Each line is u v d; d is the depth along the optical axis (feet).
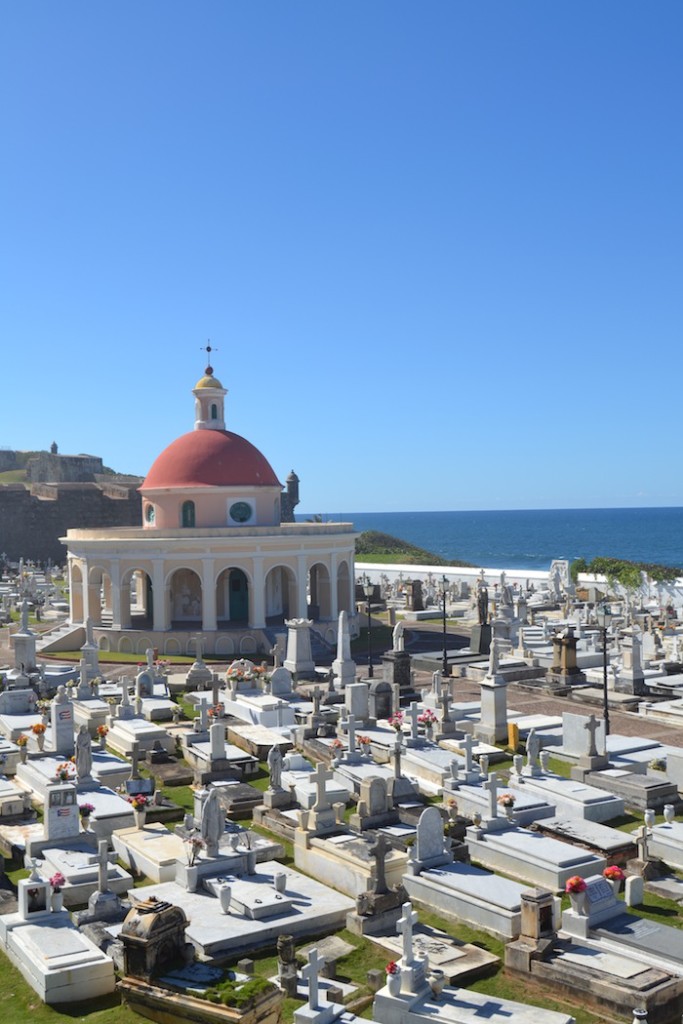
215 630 195.52
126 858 81.41
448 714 123.75
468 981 61.11
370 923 67.21
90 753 98.43
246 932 65.10
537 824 87.61
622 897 72.95
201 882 73.20
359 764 105.19
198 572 196.85
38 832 86.33
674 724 132.46
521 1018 53.72
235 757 111.55
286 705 133.90
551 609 265.54
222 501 208.74
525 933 63.10
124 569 200.03
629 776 100.78
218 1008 53.57
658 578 296.71
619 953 61.72
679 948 61.16
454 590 290.56
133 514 433.48
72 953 60.85
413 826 86.38
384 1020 55.31
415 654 189.98
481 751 113.50
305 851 79.25
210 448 214.07
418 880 73.46
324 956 63.77
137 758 100.78
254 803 95.96
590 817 91.40
